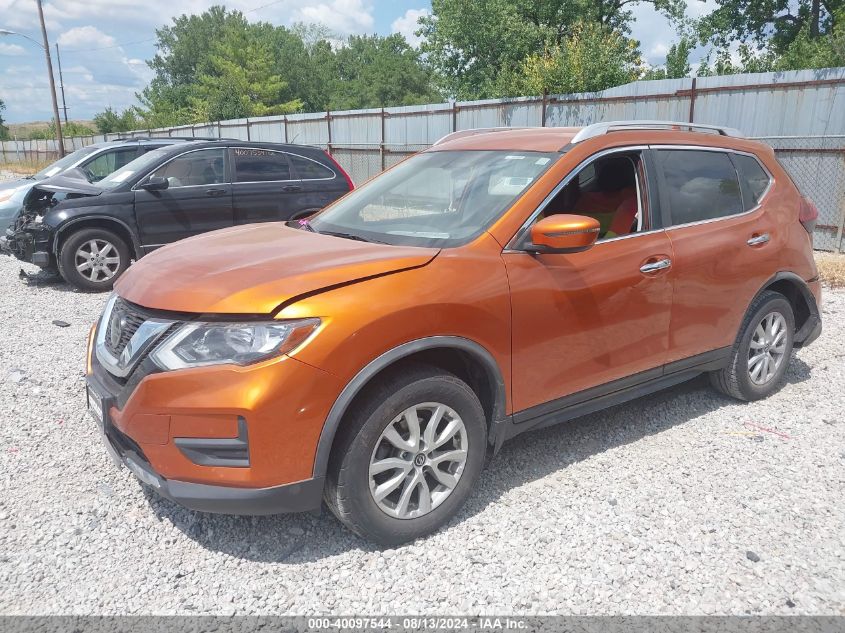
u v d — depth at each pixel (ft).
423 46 81.25
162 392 8.87
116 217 27.66
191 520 10.76
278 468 8.87
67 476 12.07
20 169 125.80
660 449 13.19
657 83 40.93
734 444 13.39
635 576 9.36
